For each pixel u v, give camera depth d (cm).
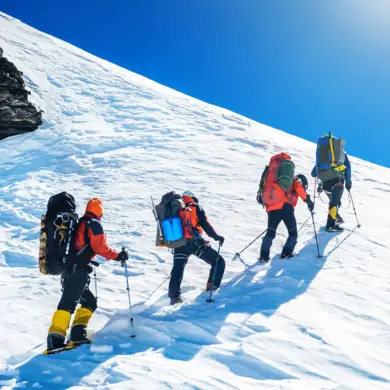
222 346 418
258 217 925
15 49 2598
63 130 1778
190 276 642
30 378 379
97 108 2084
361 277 591
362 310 486
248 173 1297
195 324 469
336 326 448
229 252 732
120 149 1575
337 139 820
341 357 383
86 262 450
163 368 376
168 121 1920
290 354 392
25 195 1176
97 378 372
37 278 670
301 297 528
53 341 428
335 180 815
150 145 1599
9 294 598
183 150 1539
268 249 669
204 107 2278
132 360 396
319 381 348
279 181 649
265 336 425
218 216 935
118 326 486
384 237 779
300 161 1499
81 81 2428
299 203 1030
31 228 967
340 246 732
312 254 698
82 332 449
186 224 543
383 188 1248
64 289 444
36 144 1664
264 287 574
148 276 653
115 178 1269
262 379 357
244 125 2025
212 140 1689
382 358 381
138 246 786
